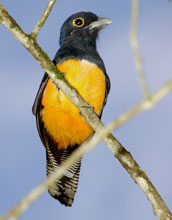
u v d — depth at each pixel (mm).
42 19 8914
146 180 9141
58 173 4203
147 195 9047
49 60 9266
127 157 9328
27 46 9016
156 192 9031
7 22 8797
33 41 9016
